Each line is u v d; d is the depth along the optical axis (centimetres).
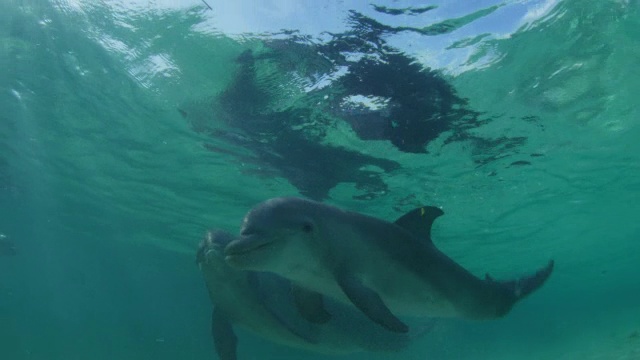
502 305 683
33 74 1182
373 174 1409
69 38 1008
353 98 1012
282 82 982
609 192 1741
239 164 1444
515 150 1292
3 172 2088
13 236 3588
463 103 1029
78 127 1431
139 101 1173
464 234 2152
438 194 1595
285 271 444
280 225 420
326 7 786
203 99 1096
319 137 1196
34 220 2970
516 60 905
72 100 1273
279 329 912
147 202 2023
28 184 2191
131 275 4656
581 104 1081
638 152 1386
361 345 1171
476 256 2662
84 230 2973
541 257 2841
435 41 845
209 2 817
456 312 620
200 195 1795
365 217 532
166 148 1421
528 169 1434
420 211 569
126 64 1040
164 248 2972
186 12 849
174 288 5231
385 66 903
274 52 898
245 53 909
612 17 815
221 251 707
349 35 836
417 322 1466
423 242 582
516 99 1030
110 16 905
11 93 1307
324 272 468
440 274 584
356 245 495
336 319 1106
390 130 1148
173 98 1123
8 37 1044
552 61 918
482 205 1742
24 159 1853
